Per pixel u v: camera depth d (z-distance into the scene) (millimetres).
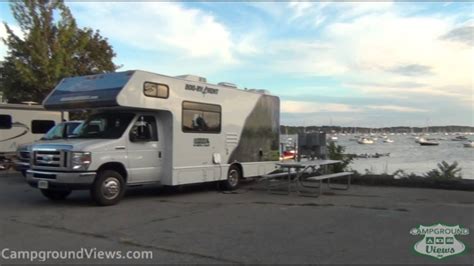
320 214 9219
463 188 12719
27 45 23422
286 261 6023
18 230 8000
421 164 36375
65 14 23938
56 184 10172
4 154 20203
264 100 15164
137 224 8430
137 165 11195
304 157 15031
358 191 12602
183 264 5953
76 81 11930
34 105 21062
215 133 13141
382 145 106500
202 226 8195
